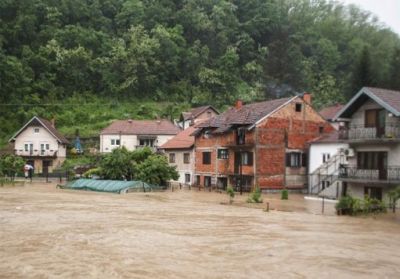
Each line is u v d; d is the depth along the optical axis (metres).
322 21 151.12
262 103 55.66
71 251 17.73
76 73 110.94
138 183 49.75
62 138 83.19
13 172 68.12
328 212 32.88
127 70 112.44
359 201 31.84
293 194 49.53
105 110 106.50
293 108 52.12
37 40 113.38
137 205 35.19
